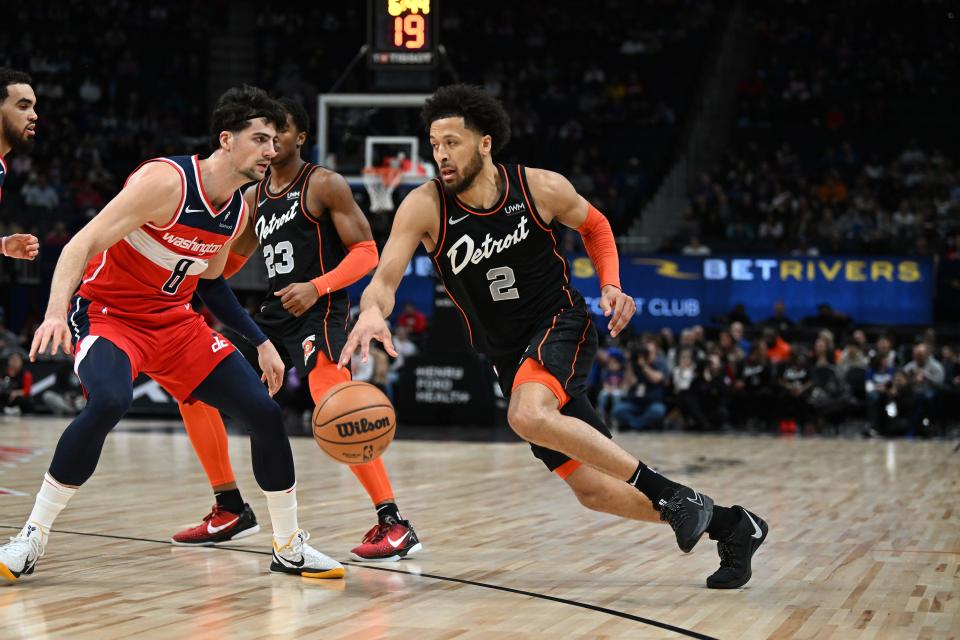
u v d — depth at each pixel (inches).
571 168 860.0
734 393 532.7
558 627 129.1
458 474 314.2
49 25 944.9
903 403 498.9
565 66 952.3
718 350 548.1
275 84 914.1
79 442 148.6
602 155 868.6
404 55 564.4
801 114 879.7
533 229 155.6
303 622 130.0
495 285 156.3
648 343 545.0
